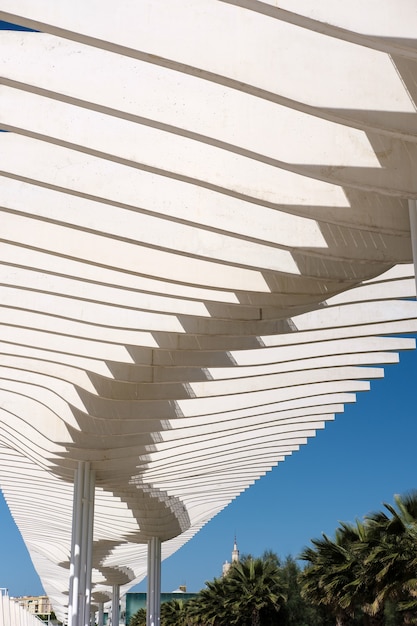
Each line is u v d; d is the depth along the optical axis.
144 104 9.29
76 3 8.10
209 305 15.48
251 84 8.41
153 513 37.91
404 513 25.25
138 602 101.44
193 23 8.39
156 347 17.09
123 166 11.43
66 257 13.21
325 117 8.70
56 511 38.12
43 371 19.45
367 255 12.77
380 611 28.36
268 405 22.86
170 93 9.45
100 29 8.12
